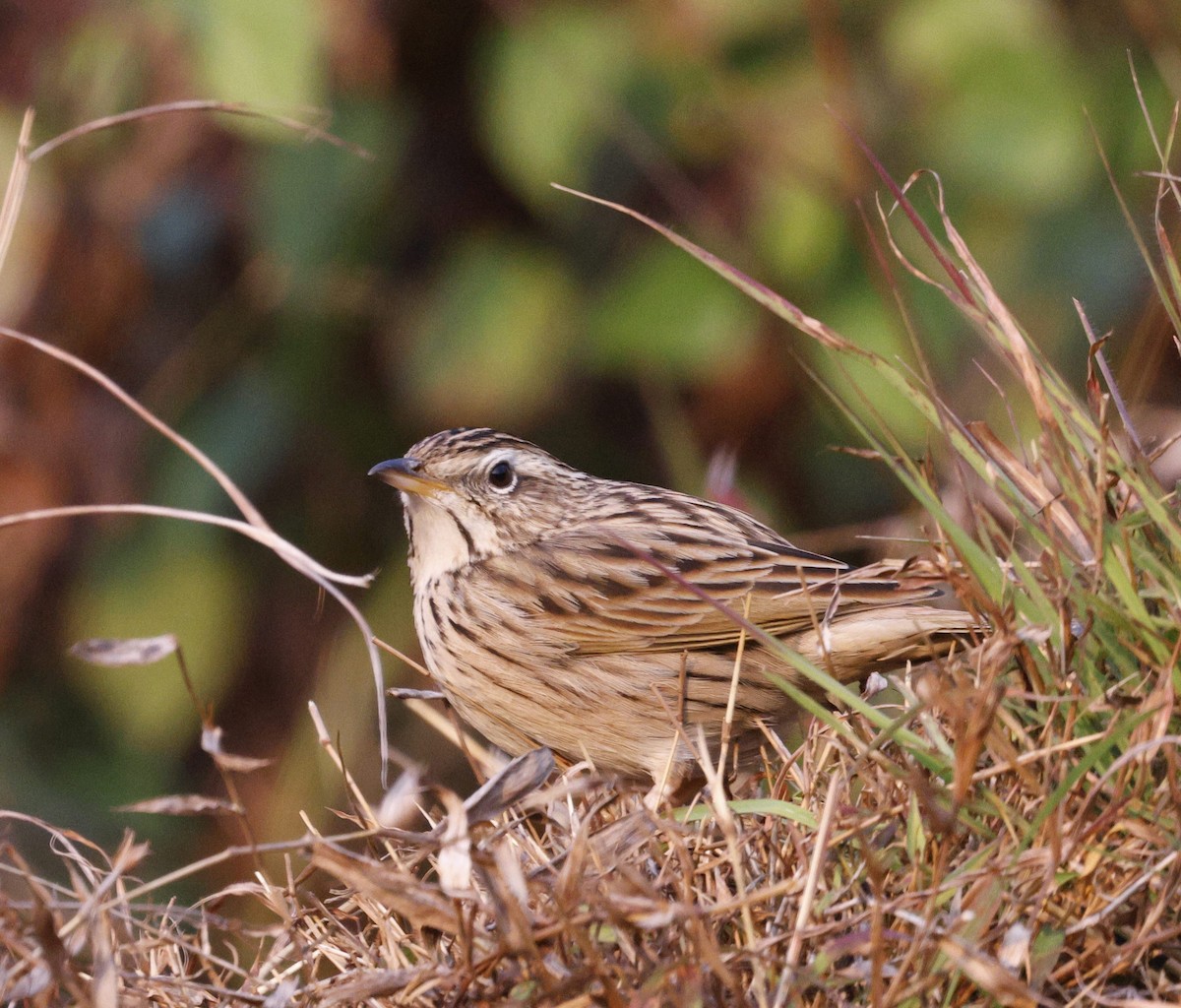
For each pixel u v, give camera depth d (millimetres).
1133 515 6738
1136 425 8141
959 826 6070
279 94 10188
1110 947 5672
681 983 5629
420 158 11711
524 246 11578
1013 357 6980
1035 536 6582
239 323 11875
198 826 11891
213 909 7512
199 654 11789
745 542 8844
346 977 6145
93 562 11891
